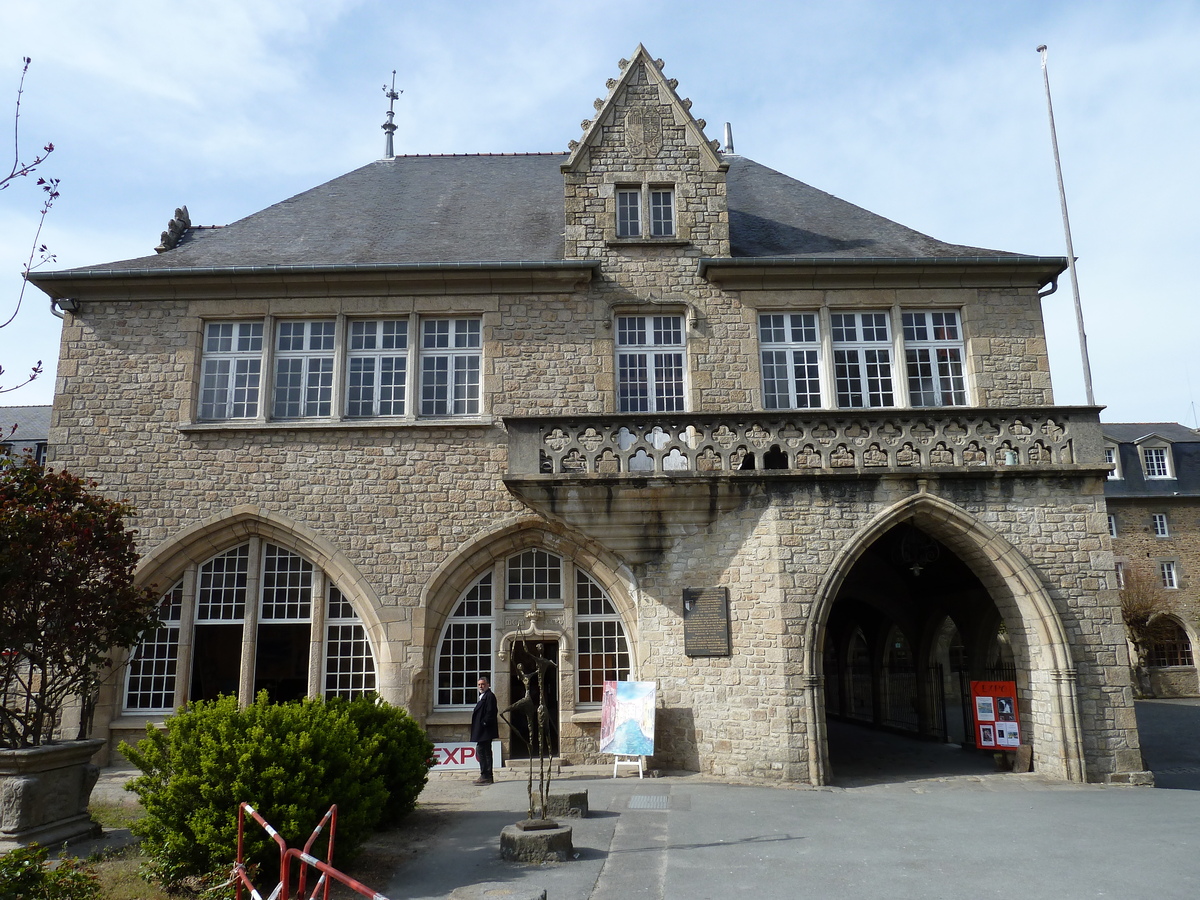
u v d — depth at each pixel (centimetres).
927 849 903
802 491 1392
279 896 565
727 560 1412
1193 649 3769
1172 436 4372
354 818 816
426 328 1705
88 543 1073
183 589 1598
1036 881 787
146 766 828
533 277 1680
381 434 1634
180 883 767
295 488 1614
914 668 2075
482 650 1591
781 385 1689
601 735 1408
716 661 1397
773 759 1325
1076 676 1359
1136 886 768
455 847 923
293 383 1678
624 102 1792
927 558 1611
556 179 2125
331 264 1662
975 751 1748
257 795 762
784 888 768
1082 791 1261
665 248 1725
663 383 1688
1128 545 4019
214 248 1795
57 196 783
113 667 1541
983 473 1399
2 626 1005
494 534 1589
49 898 613
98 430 1636
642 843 930
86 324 1678
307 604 1603
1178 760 1875
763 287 1706
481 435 1634
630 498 1410
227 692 1577
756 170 2228
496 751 1517
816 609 1352
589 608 1602
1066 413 1437
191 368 1656
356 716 1048
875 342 1709
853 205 2036
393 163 2233
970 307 1708
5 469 1097
